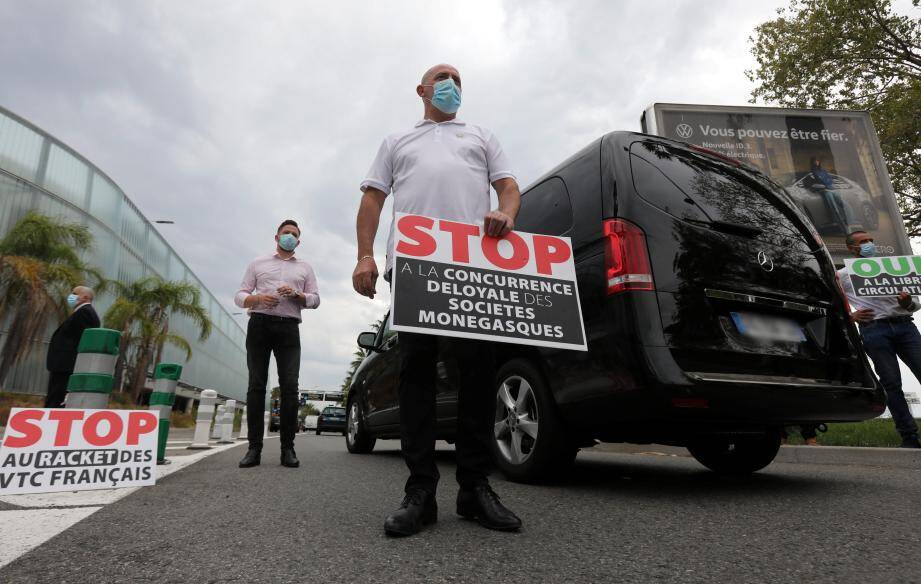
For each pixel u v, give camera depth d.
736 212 2.88
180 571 1.41
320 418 27.03
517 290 1.97
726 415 2.44
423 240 1.90
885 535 1.83
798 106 13.73
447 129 2.32
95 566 1.44
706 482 3.15
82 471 2.73
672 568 1.47
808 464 4.17
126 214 29.92
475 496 1.96
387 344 5.27
